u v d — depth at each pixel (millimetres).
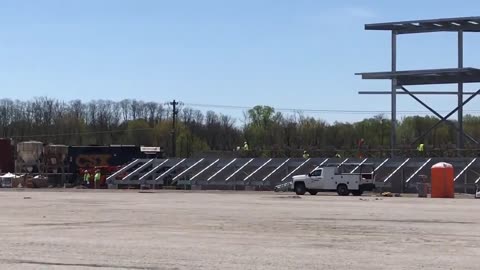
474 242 16766
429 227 21062
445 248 15484
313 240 17203
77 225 22000
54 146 74188
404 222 23094
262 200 41031
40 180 70562
